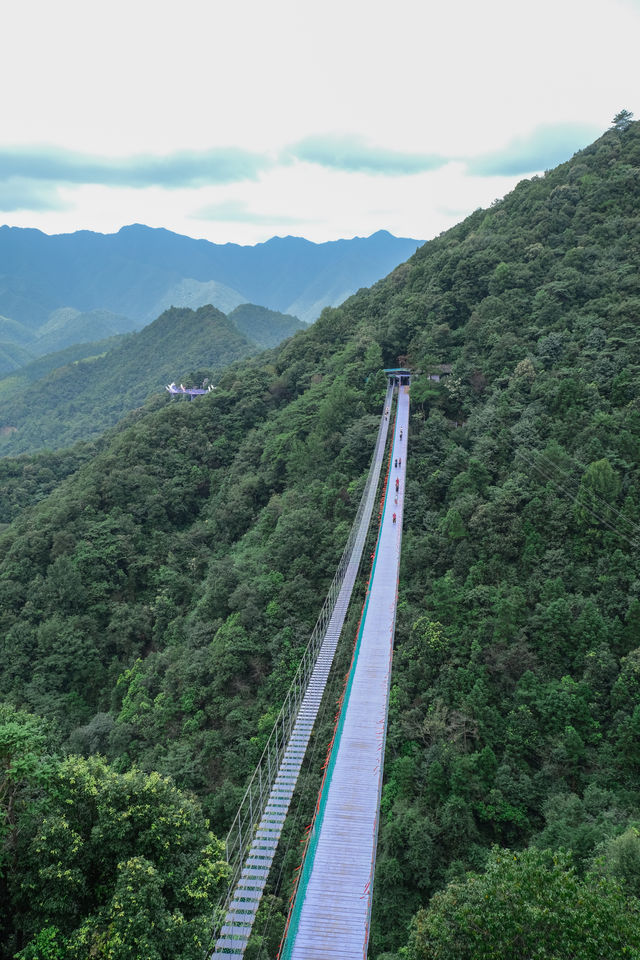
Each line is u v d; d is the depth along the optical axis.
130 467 85.06
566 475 57.75
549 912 18.73
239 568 64.06
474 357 81.25
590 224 94.56
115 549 70.38
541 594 50.56
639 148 103.94
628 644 45.91
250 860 27.70
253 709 48.66
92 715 58.84
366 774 32.28
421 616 51.03
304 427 84.81
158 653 60.25
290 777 33.09
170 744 48.38
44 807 22.34
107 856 23.16
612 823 33.84
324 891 26.14
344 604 50.28
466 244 104.44
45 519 75.62
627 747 39.41
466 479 63.78
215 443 91.44
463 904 20.33
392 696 45.31
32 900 21.48
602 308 76.19
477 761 40.25
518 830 37.81
